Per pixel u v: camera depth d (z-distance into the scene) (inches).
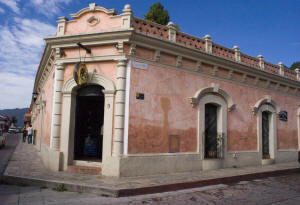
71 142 369.1
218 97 450.6
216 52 450.3
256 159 501.0
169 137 380.2
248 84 503.2
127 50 352.8
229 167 449.7
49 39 373.4
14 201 238.1
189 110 407.5
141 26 368.2
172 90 389.7
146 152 355.9
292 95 616.4
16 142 1056.8
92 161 362.9
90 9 368.5
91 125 402.6
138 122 352.8
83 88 379.9
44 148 441.4
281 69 581.3
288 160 578.9
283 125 583.2
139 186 277.3
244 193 291.1
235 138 470.0
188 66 411.5
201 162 409.4
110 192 261.0
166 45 373.4
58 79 375.9
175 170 378.9
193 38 420.2
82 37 357.7
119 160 328.8
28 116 1414.9
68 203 233.8
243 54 493.0
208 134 444.1
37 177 312.3
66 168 358.3
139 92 357.1
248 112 500.7
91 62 365.7
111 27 358.0
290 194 292.0
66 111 369.7
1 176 351.9
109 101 350.3
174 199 257.1
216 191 297.9
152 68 372.5
